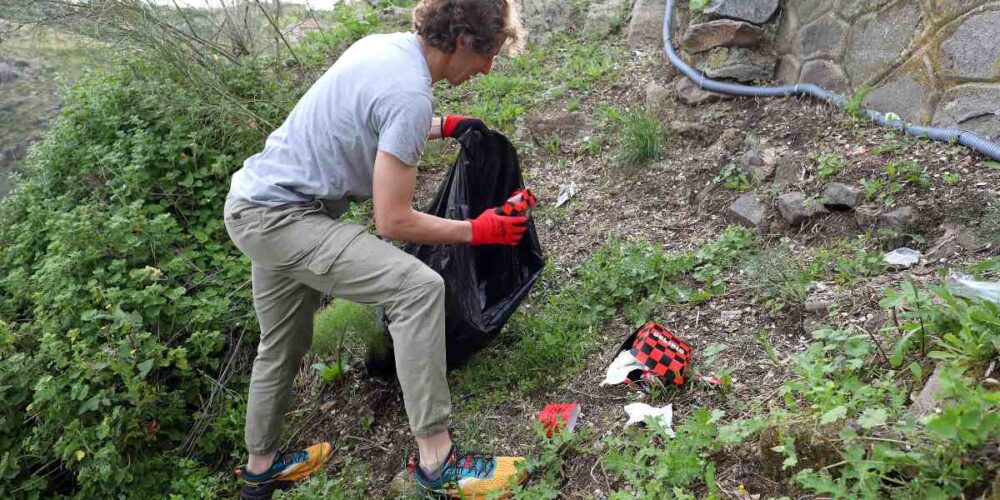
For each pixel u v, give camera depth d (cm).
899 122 362
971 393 192
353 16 689
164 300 371
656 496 231
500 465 261
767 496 221
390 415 330
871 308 279
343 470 308
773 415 234
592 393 292
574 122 488
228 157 461
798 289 300
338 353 349
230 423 361
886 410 219
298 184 243
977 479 188
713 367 284
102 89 493
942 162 333
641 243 361
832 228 336
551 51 585
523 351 316
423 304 241
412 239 242
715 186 393
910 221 313
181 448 354
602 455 261
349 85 235
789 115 412
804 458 218
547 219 416
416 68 235
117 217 396
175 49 513
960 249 296
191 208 457
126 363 338
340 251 243
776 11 444
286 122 255
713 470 224
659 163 427
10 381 362
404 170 229
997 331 222
